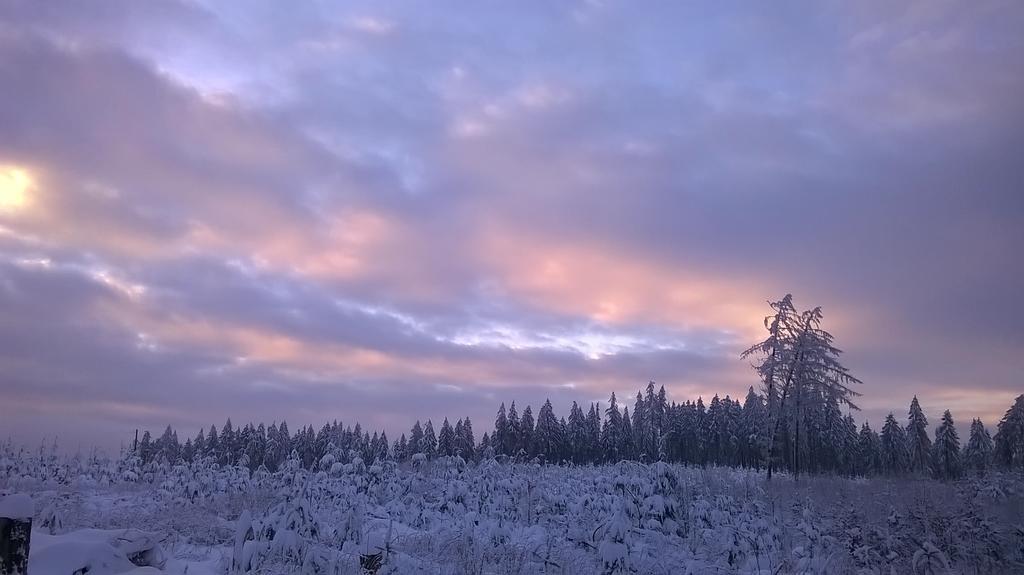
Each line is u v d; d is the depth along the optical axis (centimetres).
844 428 6431
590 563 1412
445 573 1213
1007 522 1992
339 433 6406
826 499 2473
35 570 945
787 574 1423
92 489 2892
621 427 8112
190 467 3164
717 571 1421
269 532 1335
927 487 2578
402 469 2700
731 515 1997
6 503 898
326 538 1447
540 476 2653
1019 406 5344
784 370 4019
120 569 1039
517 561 1366
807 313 4128
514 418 8094
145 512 1936
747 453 7612
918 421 6612
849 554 1612
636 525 1711
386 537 1451
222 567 1241
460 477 2495
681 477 2269
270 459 5769
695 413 8062
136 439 3562
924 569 1519
